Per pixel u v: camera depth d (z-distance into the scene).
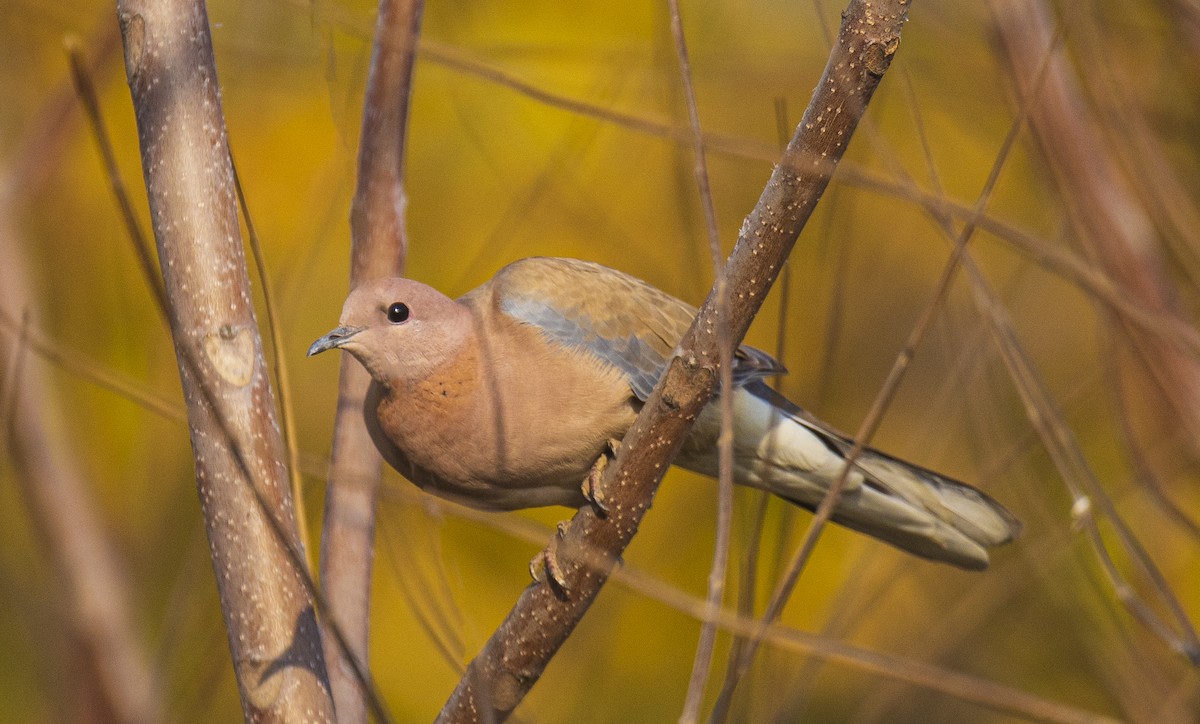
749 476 8.31
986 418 8.56
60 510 9.28
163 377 10.02
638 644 11.71
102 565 9.39
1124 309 6.10
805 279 10.48
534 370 7.63
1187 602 10.17
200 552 7.82
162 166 5.60
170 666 7.74
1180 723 8.19
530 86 6.30
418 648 11.78
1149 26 10.46
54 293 11.59
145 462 10.33
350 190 8.13
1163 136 9.89
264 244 12.03
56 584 9.22
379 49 7.46
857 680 10.61
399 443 7.88
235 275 5.65
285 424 5.71
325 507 6.79
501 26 12.35
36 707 10.94
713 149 6.68
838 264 7.39
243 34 9.93
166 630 7.71
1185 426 8.16
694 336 5.67
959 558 8.45
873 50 5.11
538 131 12.34
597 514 6.10
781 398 8.12
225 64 10.54
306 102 12.42
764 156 5.89
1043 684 10.16
